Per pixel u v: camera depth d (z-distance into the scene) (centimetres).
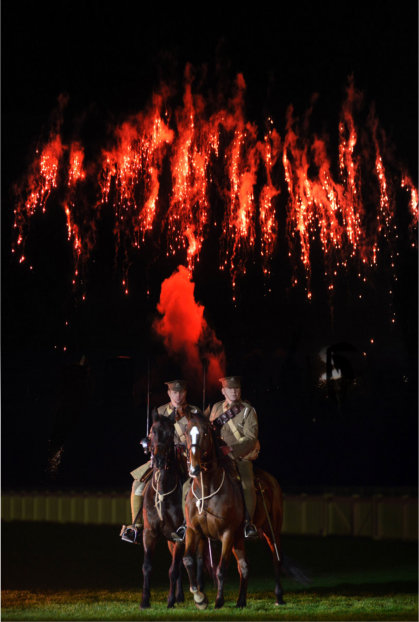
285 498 2486
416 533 2227
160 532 1210
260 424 4141
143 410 4231
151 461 1217
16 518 3120
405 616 1083
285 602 1231
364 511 2334
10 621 1078
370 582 1528
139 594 1402
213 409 1241
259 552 2066
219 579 1137
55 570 1792
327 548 2073
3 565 1870
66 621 1064
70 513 2988
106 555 2066
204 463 1131
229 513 1135
